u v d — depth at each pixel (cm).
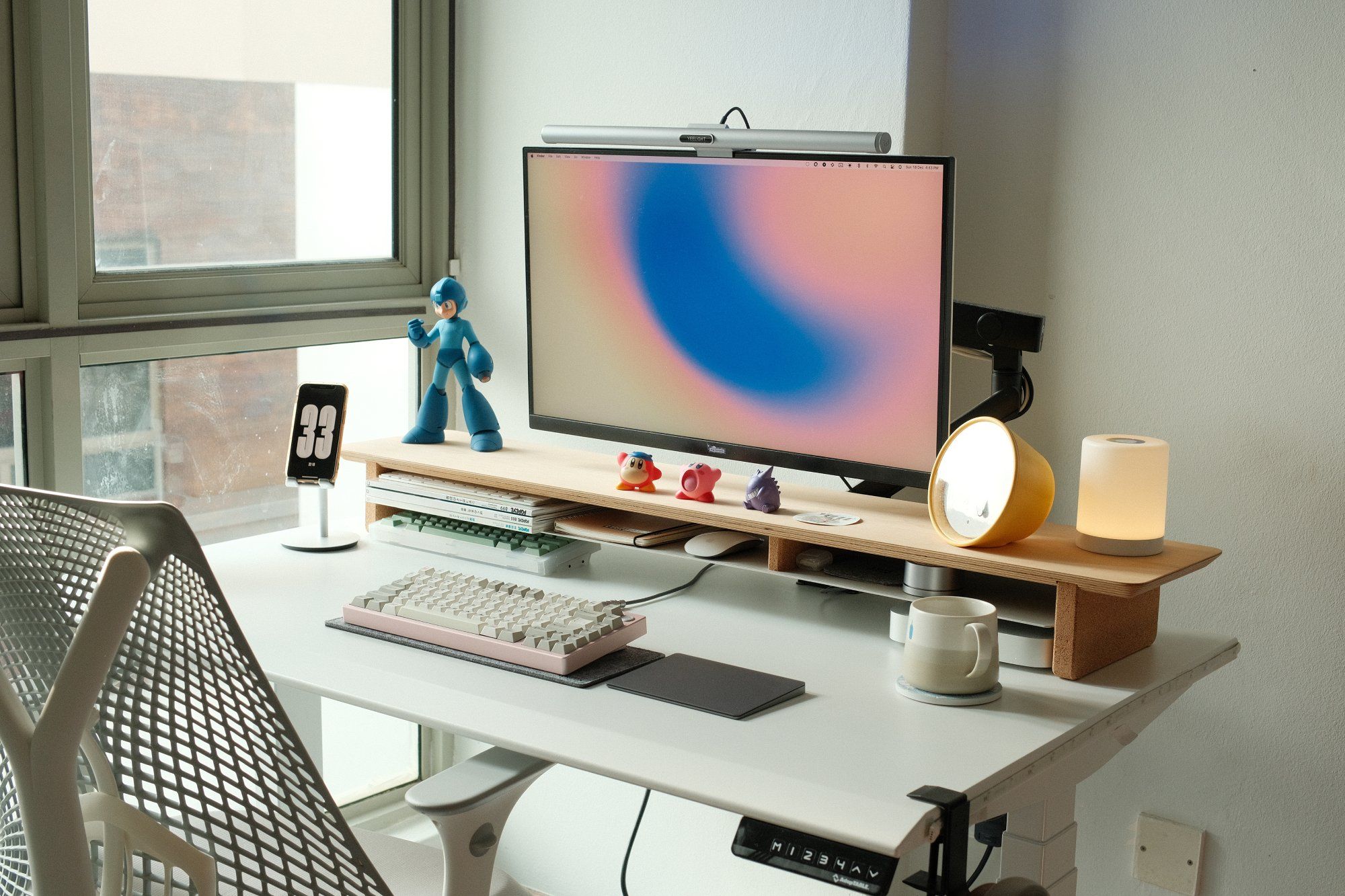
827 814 102
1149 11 170
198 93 192
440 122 224
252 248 203
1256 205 165
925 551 140
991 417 143
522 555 171
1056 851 134
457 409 232
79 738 77
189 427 197
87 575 85
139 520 81
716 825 209
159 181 189
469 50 221
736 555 162
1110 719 127
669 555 162
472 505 175
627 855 202
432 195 227
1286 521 166
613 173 170
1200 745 177
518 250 220
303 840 94
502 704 124
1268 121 163
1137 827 183
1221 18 165
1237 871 176
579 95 210
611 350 178
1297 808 170
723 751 114
